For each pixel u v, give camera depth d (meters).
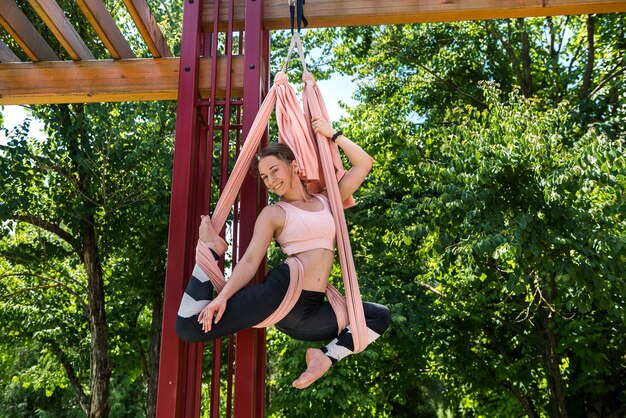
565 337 7.67
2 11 2.53
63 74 2.74
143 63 2.72
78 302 9.80
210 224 1.93
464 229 5.69
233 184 2.05
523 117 5.77
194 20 2.53
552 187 5.13
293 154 2.00
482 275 6.32
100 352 8.44
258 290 1.74
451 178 5.65
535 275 6.17
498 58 9.79
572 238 5.30
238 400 2.07
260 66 2.44
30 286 9.84
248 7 2.52
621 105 7.56
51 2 2.51
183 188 2.29
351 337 1.84
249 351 2.11
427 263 8.30
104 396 8.31
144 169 8.48
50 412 15.78
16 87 2.75
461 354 8.50
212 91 2.45
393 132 8.59
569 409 8.76
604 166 4.91
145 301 9.73
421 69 10.10
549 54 9.38
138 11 2.46
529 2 2.51
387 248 8.61
